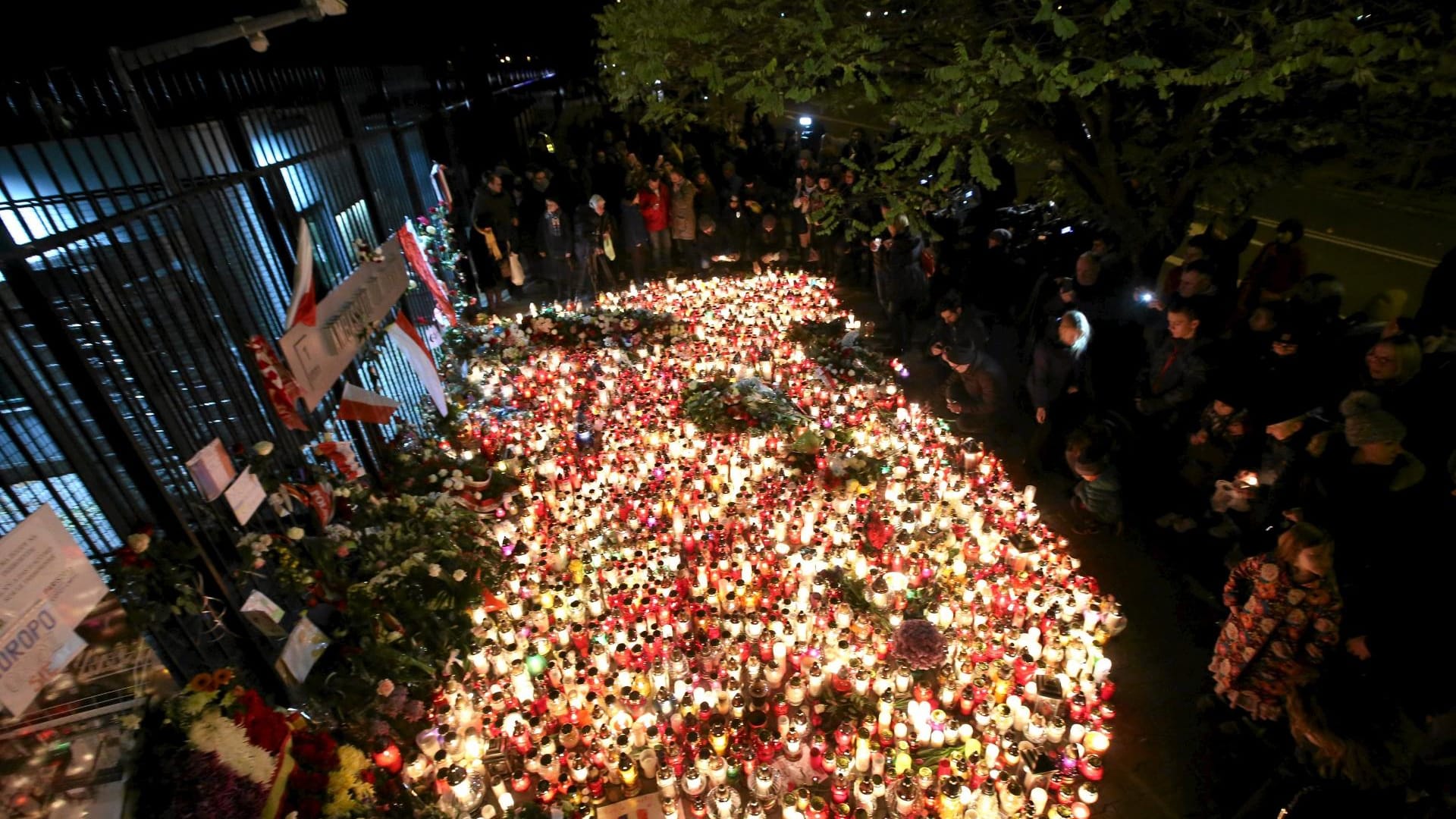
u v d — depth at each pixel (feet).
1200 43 23.76
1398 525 18.30
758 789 17.95
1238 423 23.85
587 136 70.33
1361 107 23.43
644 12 24.11
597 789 18.08
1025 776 18.21
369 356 24.89
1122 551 25.58
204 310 19.19
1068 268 35.83
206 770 12.01
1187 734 19.29
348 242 29.50
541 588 23.98
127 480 18.45
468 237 48.88
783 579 23.49
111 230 16.22
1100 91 27.45
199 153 22.26
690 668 21.11
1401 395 20.79
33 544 10.84
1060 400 28.63
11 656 10.42
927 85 25.62
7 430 14.74
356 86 35.04
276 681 18.26
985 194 42.57
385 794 16.49
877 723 19.30
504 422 33.22
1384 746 15.14
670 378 35.86
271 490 18.53
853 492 27.32
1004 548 24.58
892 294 40.16
